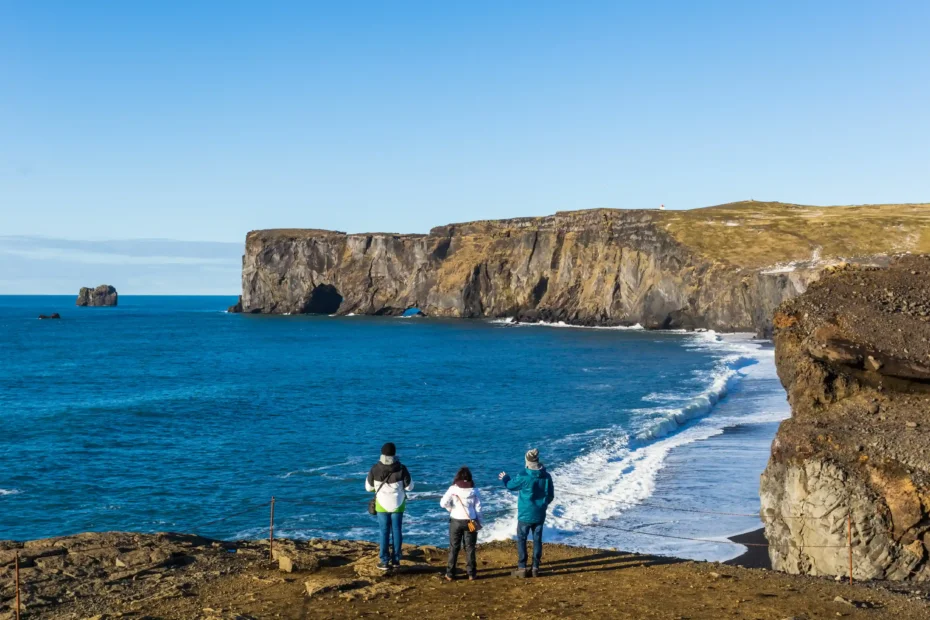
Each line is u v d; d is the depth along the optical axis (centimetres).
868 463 1591
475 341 10175
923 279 2203
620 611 916
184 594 974
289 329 13450
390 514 1084
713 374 5894
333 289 17938
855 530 1536
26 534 2117
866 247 11062
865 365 1836
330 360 7800
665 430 3553
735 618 896
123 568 1078
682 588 1033
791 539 1652
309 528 2145
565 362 7162
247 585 1019
